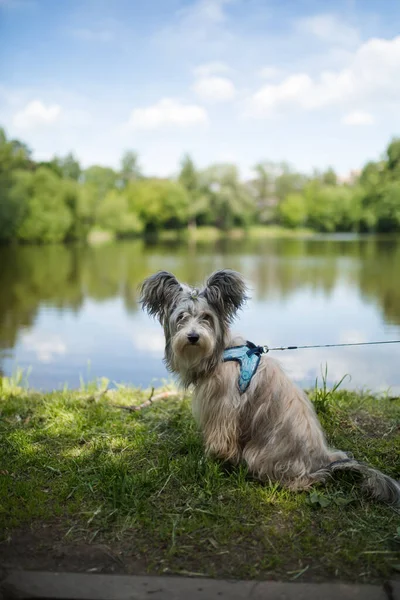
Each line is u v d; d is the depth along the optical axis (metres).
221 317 1.02
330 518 0.85
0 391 1.57
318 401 1.32
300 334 2.57
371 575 0.71
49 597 0.66
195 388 1.03
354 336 2.52
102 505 0.88
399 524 0.83
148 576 0.70
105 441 1.14
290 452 0.94
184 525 0.83
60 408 1.34
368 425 1.26
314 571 0.72
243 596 0.67
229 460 1.01
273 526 0.82
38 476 0.98
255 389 0.97
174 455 1.08
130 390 1.58
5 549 0.76
